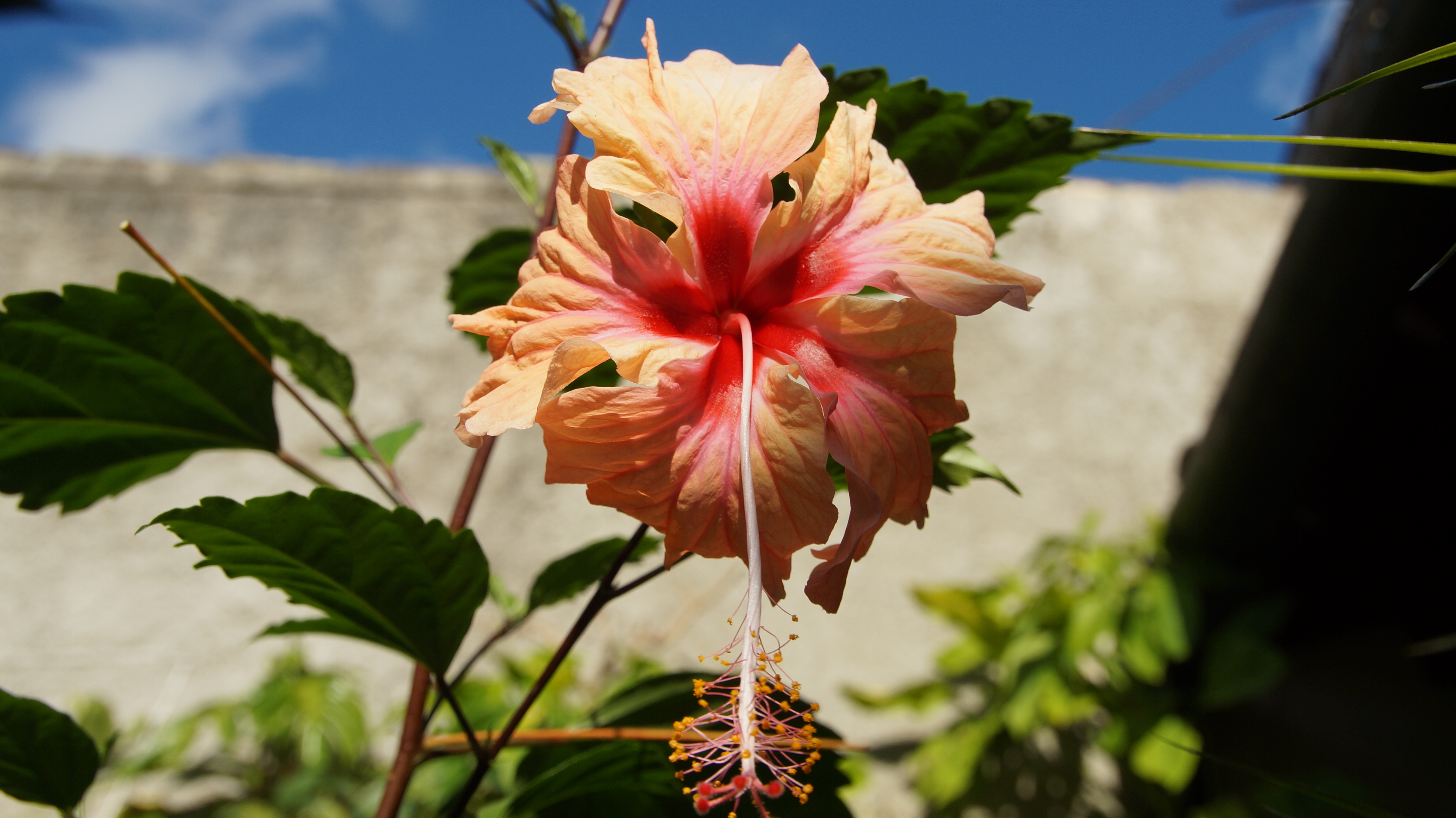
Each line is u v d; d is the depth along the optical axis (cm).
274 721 79
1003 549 105
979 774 89
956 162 34
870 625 100
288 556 31
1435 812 64
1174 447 110
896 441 28
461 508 36
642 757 34
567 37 37
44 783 33
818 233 29
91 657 87
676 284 29
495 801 36
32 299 33
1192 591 87
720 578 97
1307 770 80
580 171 28
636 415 27
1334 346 60
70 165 102
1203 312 116
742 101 29
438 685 33
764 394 27
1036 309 114
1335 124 52
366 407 99
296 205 105
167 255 101
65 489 36
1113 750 86
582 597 95
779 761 28
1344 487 70
